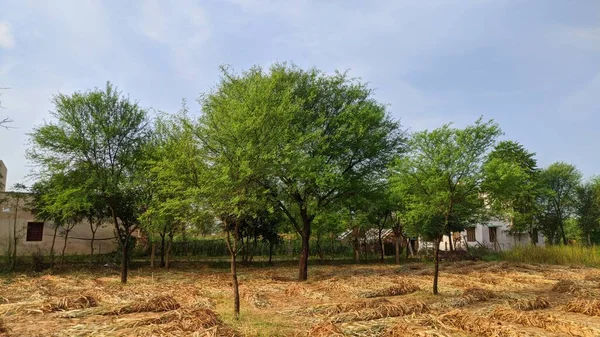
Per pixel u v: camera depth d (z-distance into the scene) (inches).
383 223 1181.1
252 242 1205.7
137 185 703.1
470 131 485.1
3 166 1283.2
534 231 1640.0
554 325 326.3
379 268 970.7
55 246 1034.7
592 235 1596.9
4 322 341.4
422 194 523.5
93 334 296.7
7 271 806.5
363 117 693.3
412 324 318.7
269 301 467.8
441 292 529.7
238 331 309.4
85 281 651.5
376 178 741.3
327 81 722.8
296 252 1369.3
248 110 402.6
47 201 733.9
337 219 992.2
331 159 696.4
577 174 1662.2
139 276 759.1
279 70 692.1
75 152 688.4
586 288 540.7
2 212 982.4
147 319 325.7
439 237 518.9
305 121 664.4
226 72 562.6
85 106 701.9
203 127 388.2
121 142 722.2
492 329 303.6
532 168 1455.5
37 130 685.3
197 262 1064.8
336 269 948.0
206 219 394.3
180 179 390.3
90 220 893.8
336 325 314.0
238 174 372.2
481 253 1311.5
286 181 628.7
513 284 617.0
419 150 509.0
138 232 1214.3
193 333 285.9
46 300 417.7
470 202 529.7
